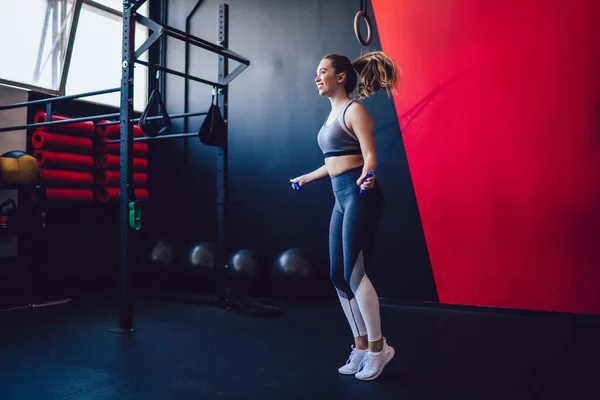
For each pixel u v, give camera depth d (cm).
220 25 407
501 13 387
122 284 329
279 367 254
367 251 227
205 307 412
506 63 386
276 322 359
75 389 221
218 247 414
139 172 521
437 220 414
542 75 374
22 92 443
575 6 362
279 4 493
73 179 446
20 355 272
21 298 409
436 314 386
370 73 240
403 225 427
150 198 558
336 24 461
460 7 403
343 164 228
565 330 333
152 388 223
